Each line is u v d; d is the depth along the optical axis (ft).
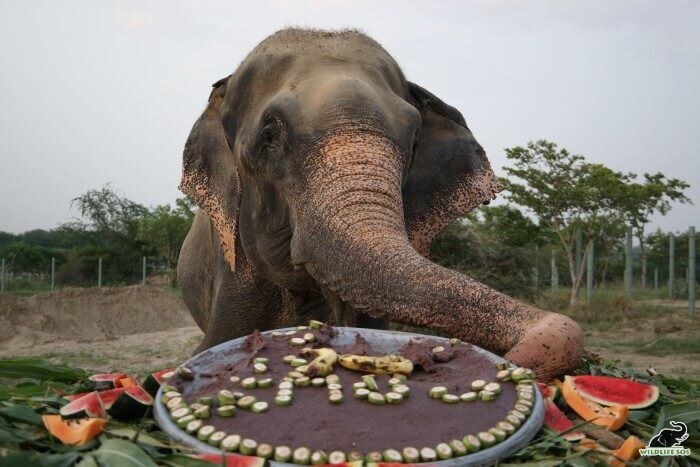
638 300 90.74
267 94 15.43
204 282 22.15
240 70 16.52
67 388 9.06
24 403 7.74
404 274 10.66
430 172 17.87
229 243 16.98
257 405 6.82
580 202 83.51
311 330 9.09
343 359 7.84
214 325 18.70
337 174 12.82
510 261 45.06
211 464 5.87
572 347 8.89
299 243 12.99
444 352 8.32
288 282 16.38
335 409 6.85
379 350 8.66
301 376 7.48
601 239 102.78
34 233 240.73
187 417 6.68
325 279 12.28
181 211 124.47
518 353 8.75
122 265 135.13
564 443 6.77
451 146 18.20
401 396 7.02
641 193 83.05
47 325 67.82
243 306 18.25
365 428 6.54
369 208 12.17
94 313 73.97
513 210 94.99
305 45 15.67
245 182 16.55
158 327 76.84
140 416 7.27
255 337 8.61
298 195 13.52
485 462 6.29
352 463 5.87
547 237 108.99
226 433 6.48
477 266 44.04
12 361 9.59
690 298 71.51
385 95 14.76
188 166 18.13
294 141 13.78
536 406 7.13
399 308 10.55
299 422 6.62
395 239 11.52
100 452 6.07
